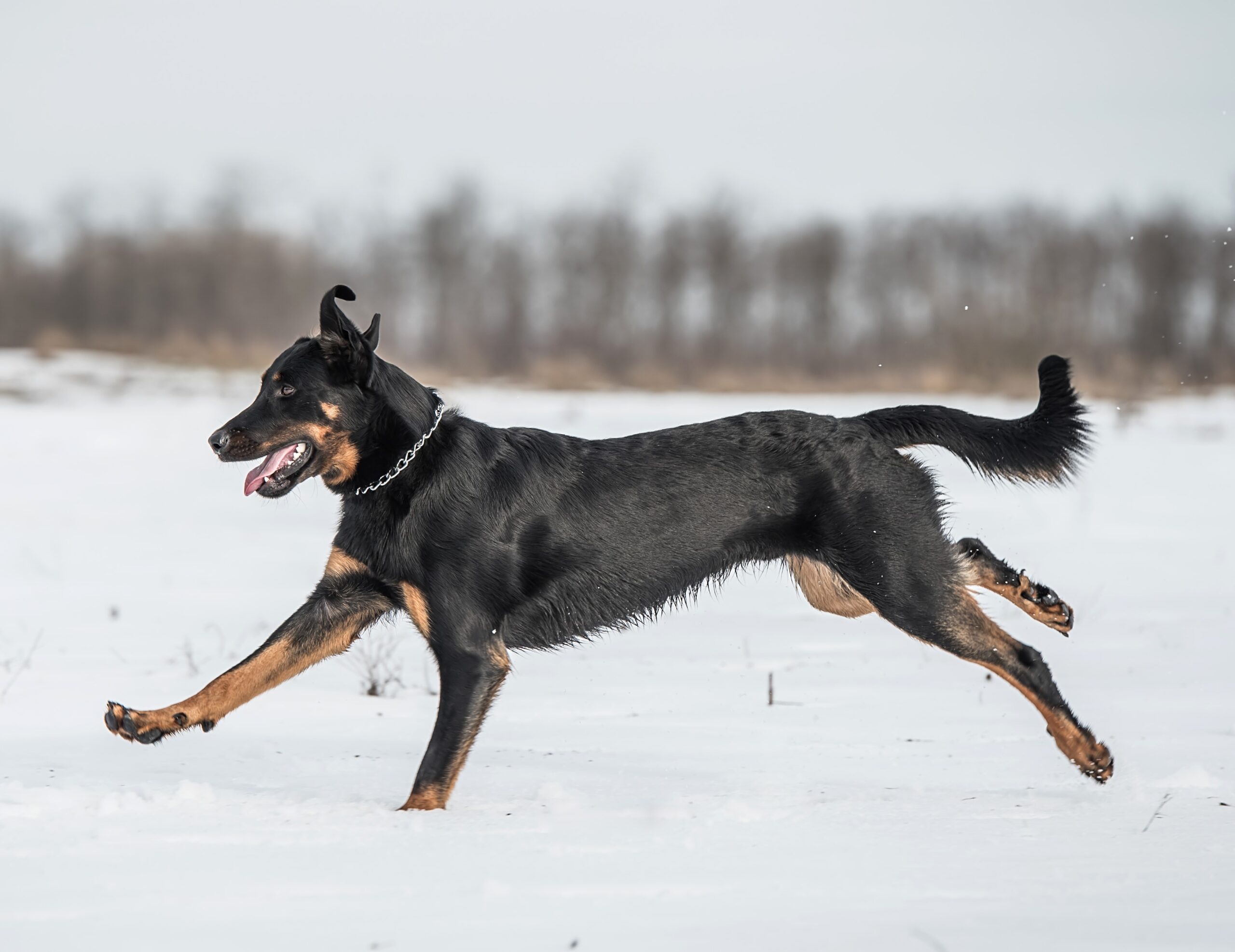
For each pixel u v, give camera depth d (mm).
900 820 8156
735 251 82938
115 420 38719
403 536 9398
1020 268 76250
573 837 7750
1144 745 10367
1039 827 7969
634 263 83125
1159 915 6094
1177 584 18516
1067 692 12430
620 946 5699
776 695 12508
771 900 6406
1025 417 10547
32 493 27375
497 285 84188
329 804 8695
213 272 78062
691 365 75750
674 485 9938
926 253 80875
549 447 9945
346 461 9508
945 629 9906
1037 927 5906
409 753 10508
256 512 25703
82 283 75750
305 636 9672
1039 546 21641
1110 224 74812
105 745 10500
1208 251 72688
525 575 9641
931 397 50625
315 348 9508
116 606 17281
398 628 16047
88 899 6422
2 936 5879
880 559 9914
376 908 6289
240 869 6988
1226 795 8828
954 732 11016
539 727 11312
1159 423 40438
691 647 14922
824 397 51938
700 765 9953
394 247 84812
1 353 58625
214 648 14711
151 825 7988
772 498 10047
